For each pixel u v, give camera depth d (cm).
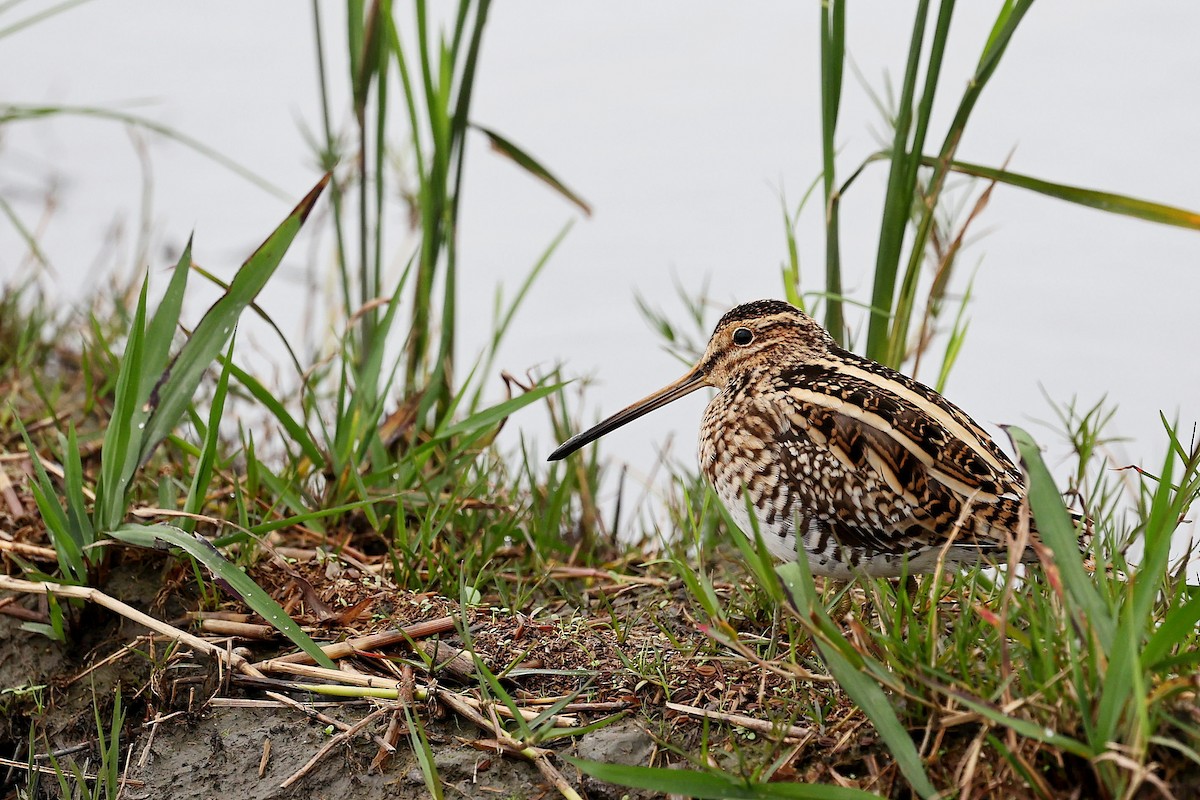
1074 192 952
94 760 880
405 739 831
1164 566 733
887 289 1009
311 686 861
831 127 1017
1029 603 773
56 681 915
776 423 890
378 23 1127
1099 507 912
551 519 1065
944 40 953
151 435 932
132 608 904
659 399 1029
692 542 1036
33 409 1212
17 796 888
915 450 845
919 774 682
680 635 902
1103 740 664
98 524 926
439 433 1043
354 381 1140
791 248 1059
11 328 1335
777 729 762
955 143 984
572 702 834
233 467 1051
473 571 991
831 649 713
